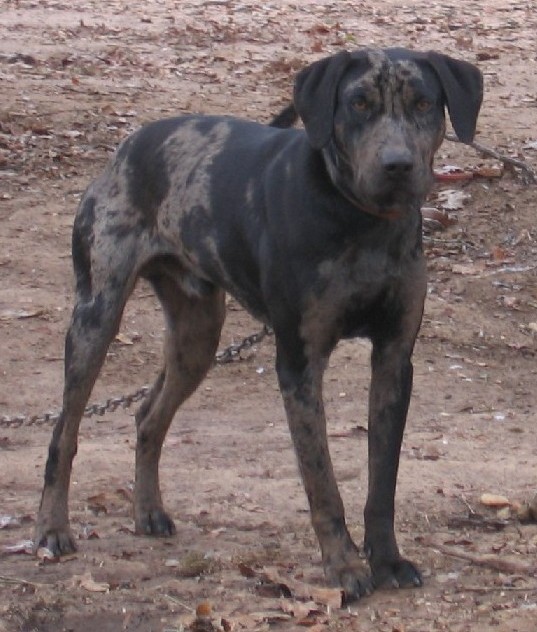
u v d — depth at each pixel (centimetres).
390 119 939
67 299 1750
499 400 1538
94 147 2186
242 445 1382
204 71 2712
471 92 977
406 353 1016
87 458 1324
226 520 1170
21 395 1526
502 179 2083
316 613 943
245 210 1041
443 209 2005
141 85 2553
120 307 1133
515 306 1767
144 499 1148
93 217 1148
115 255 1130
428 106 958
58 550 1088
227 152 1088
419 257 999
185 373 1156
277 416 1484
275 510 1192
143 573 1047
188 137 1125
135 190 1141
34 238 1897
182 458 1342
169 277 1167
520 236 1948
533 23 3422
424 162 944
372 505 1012
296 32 3172
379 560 998
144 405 1170
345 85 956
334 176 962
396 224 977
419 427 1438
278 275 995
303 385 991
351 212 963
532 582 1003
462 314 1741
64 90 2461
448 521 1150
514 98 2581
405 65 954
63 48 2884
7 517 1177
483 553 1063
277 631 921
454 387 1563
